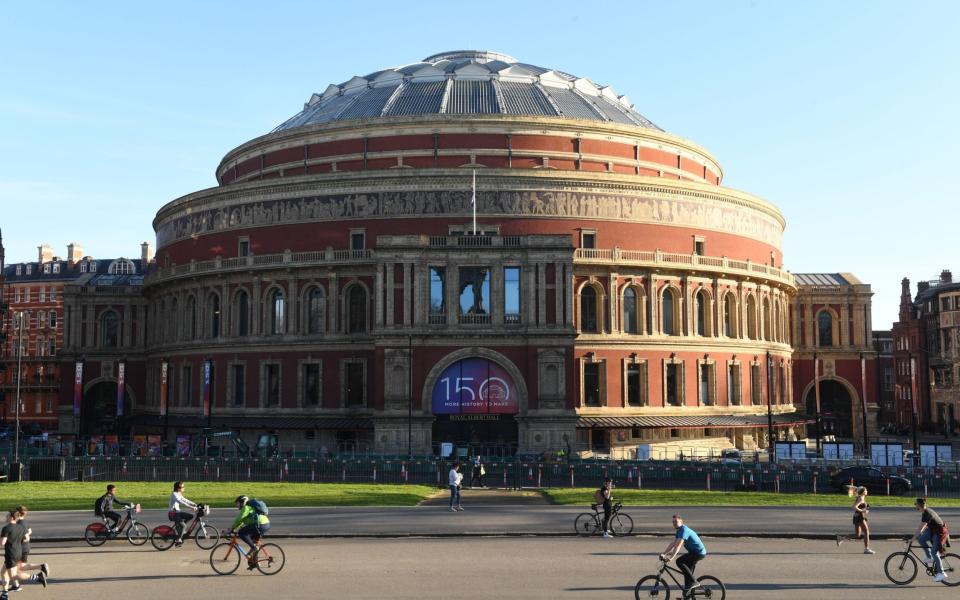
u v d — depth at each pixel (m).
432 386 72.94
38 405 143.50
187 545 36.75
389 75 100.75
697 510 47.00
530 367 72.69
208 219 90.38
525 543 37.22
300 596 27.27
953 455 88.50
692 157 97.31
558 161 87.69
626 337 82.69
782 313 101.50
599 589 28.23
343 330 82.12
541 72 102.88
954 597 27.58
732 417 87.25
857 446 87.19
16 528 28.09
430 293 74.06
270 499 50.38
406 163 86.69
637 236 84.25
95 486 56.91
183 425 88.25
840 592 28.19
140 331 111.44
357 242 82.12
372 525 41.44
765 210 97.19
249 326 86.06
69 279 149.75
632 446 80.94
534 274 73.69
